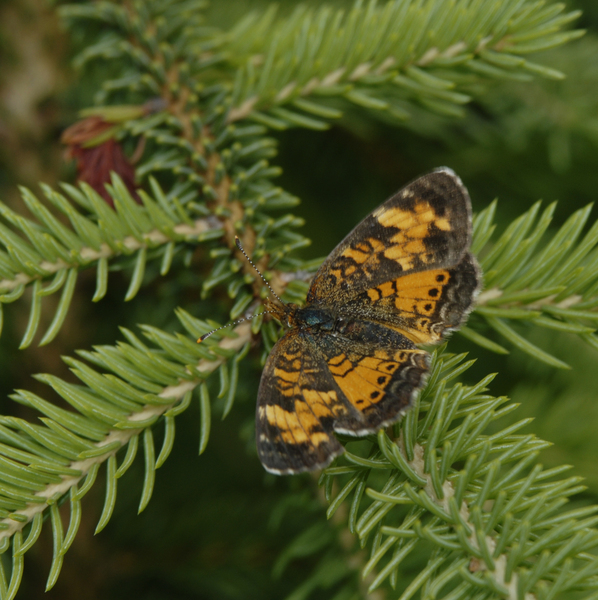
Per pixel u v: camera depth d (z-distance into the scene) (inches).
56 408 10.1
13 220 10.2
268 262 10.6
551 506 9.8
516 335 10.3
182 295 11.0
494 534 9.9
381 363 10.4
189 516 11.3
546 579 9.8
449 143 11.6
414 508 9.9
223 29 11.5
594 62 11.3
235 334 10.4
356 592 10.5
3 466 10.0
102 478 11.4
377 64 10.7
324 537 10.6
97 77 11.3
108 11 10.9
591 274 10.3
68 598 11.3
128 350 10.2
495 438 10.0
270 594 11.2
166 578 11.3
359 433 10.2
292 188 11.9
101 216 10.4
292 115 10.7
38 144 11.4
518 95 11.3
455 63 10.6
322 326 10.5
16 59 11.3
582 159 11.5
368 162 11.8
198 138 10.7
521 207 11.7
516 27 10.5
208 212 10.5
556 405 11.0
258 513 11.3
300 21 10.9
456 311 10.4
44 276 10.3
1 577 9.9
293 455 10.2
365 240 10.7
